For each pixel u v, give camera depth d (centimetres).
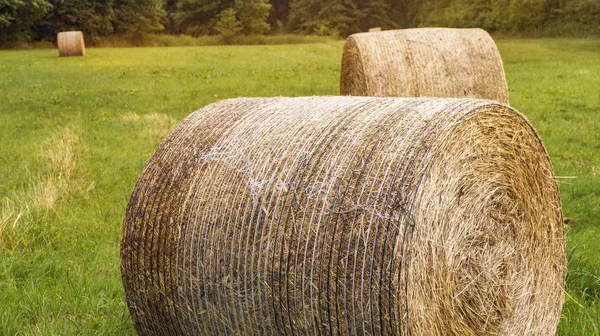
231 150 390
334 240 324
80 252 607
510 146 388
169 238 386
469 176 357
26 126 1264
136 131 1195
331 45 4394
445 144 336
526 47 3391
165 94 1756
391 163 329
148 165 416
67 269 562
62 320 479
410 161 326
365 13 6425
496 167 378
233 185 372
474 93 1071
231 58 3238
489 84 1076
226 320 370
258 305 353
